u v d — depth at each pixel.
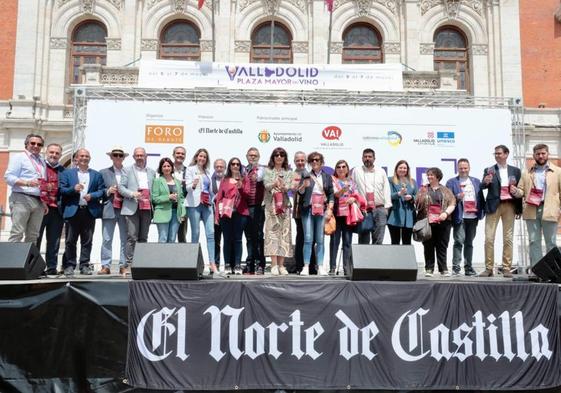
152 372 6.82
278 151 10.12
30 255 7.33
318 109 14.77
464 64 25.16
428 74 19.44
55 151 10.17
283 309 7.03
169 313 6.95
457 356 7.00
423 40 24.72
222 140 14.54
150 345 6.88
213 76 15.36
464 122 14.81
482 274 10.64
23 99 23.33
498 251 14.83
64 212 9.96
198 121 14.55
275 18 24.58
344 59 24.92
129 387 6.82
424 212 10.61
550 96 24.30
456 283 7.18
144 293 6.99
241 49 24.34
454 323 7.07
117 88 14.75
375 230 10.80
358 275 7.37
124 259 10.37
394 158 14.65
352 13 24.62
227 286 7.04
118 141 14.31
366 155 10.97
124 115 14.41
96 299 6.96
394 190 11.09
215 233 11.46
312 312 7.04
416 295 7.12
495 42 24.66
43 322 6.86
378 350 6.98
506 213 10.56
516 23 24.64
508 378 6.99
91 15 24.56
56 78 24.23
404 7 24.61
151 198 10.34
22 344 6.80
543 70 24.45
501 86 24.34
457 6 24.89
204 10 24.50
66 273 9.84
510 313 7.12
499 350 7.05
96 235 14.61
